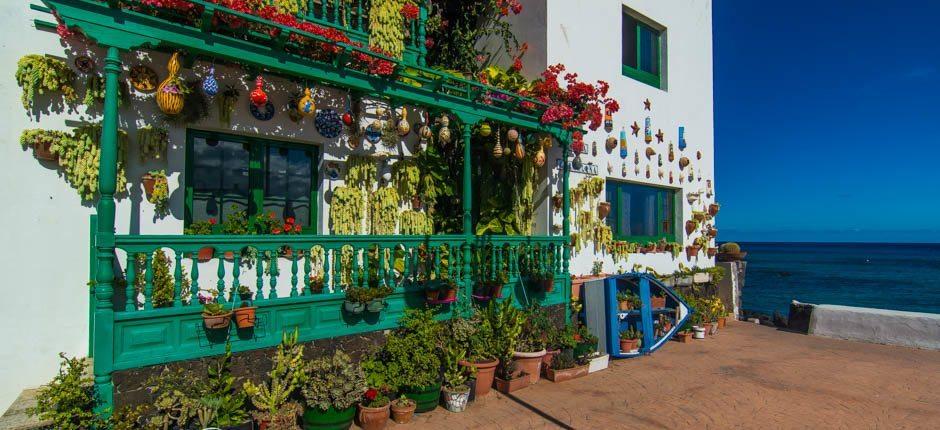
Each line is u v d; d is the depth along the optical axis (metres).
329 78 5.36
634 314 8.67
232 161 6.07
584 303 8.16
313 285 5.58
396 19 7.31
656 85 10.95
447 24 8.61
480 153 8.50
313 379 4.77
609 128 9.41
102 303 4.00
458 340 6.00
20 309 4.62
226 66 5.78
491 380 6.07
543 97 7.41
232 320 4.66
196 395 4.28
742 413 5.71
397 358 5.46
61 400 3.78
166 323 4.31
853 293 34.69
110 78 4.02
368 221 6.76
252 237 4.80
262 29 4.79
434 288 6.10
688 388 6.54
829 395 6.38
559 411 5.61
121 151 5.00
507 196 8.27
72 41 4.86
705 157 11.99
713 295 11.82
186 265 5.47
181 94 4.78
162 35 4.29
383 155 7.04
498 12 8.70
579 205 8.80
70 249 4.87
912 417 5.68
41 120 4.74
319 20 6.68
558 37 8.44
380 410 4.87
